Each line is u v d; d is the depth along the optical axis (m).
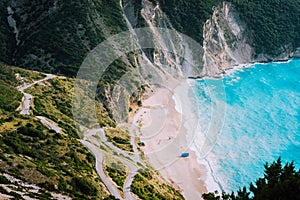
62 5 159.00
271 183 38.97
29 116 94.81
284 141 134.25
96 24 155.38
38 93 113.94
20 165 69.56
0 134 81.81
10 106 98.25
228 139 130.75
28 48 150.38
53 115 101.94
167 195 86.69
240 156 122.56
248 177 113.88
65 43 148.62
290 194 35.06
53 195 64.81
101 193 72.75
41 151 80.19
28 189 63.56
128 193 75.38
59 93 118.56
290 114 152.50
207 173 109.00
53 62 144.50
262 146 130.25
